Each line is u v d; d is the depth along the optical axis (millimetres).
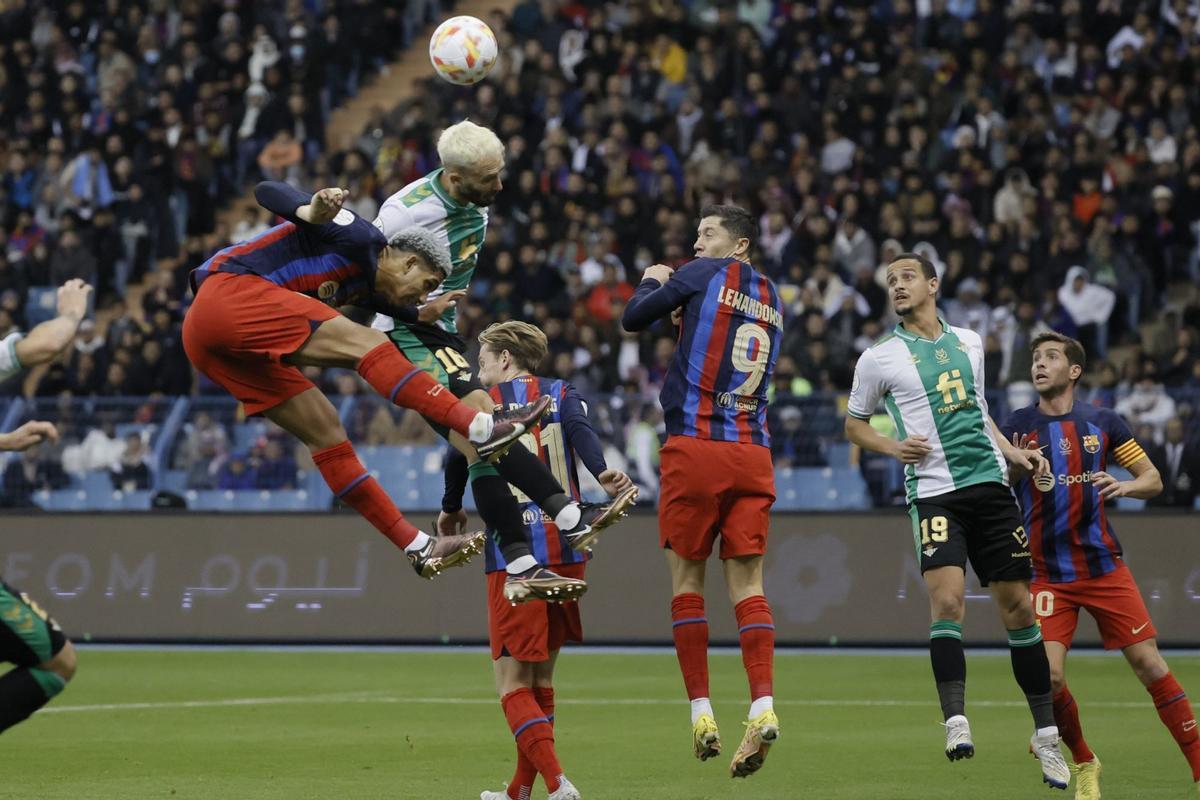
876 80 54781
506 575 16766
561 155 53312
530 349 17766
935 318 18781
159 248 54406
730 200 51812
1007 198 51406
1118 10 57844
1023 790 18656
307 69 58094
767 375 17906
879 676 32125
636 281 49844
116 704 27547
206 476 39688
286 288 15320
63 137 58156
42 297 51812
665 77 57969
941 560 17797
